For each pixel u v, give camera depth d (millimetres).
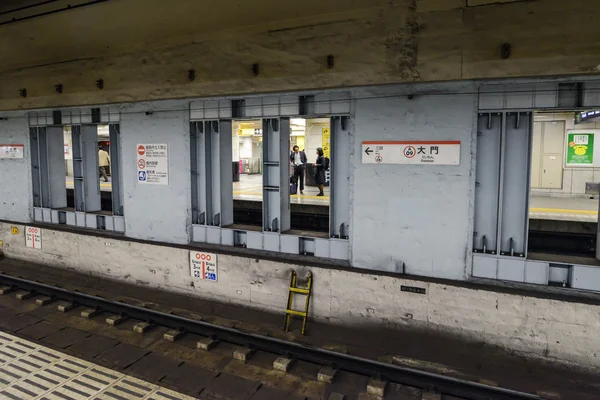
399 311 5301
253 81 5430
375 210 5457
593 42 3826
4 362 4945
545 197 13523
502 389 4184
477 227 5102
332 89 5305
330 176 5832
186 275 6848
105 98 6719
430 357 5039
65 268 8359
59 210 8719
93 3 4648
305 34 4973
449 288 5016
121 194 7930
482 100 4801
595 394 4250
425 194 5164
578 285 4641
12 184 9312
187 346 5426
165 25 5203
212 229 6785
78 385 4457
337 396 4223
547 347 4652
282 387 4512
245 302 6363
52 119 8438
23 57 6750
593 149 13609
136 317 6227
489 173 4980
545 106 4570
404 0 4289
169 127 6863
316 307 5801
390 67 4613
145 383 4516
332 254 5887
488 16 4121
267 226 6406
